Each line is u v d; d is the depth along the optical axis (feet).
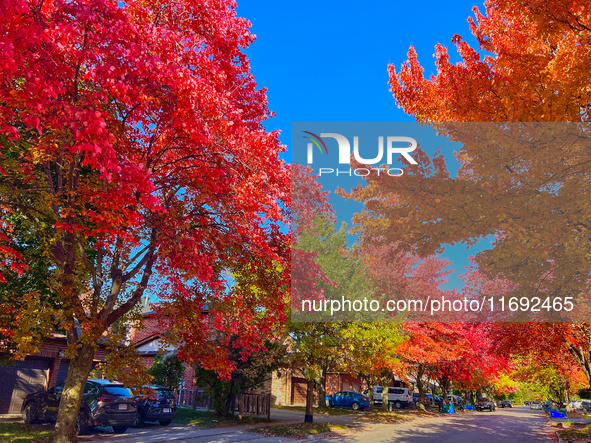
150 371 73.87
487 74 25.61
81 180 29.50
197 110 24.32
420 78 28.86
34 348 29.73
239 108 34.60
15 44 17.85
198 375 63.21
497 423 87.45
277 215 27.84
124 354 35.37
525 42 26.30
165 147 28.68
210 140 24.43
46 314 29.01
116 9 21.06
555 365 80.38
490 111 24.67
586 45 22.35
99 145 19.31
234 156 27.37
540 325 51.83
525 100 23.09
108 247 30.45
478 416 115.65
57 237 29.17
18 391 61.77
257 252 31.71
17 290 35.96
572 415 132.77
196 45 29.73
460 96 25.29
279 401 121.29
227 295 36.09
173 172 29.94
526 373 123.65
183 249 27.73
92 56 21.40
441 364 110.32
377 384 149.28
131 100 23.32
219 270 34.96
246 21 31.22
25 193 29.66
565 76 22.74
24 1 17.15
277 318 36.19
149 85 23.29
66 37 19.95
